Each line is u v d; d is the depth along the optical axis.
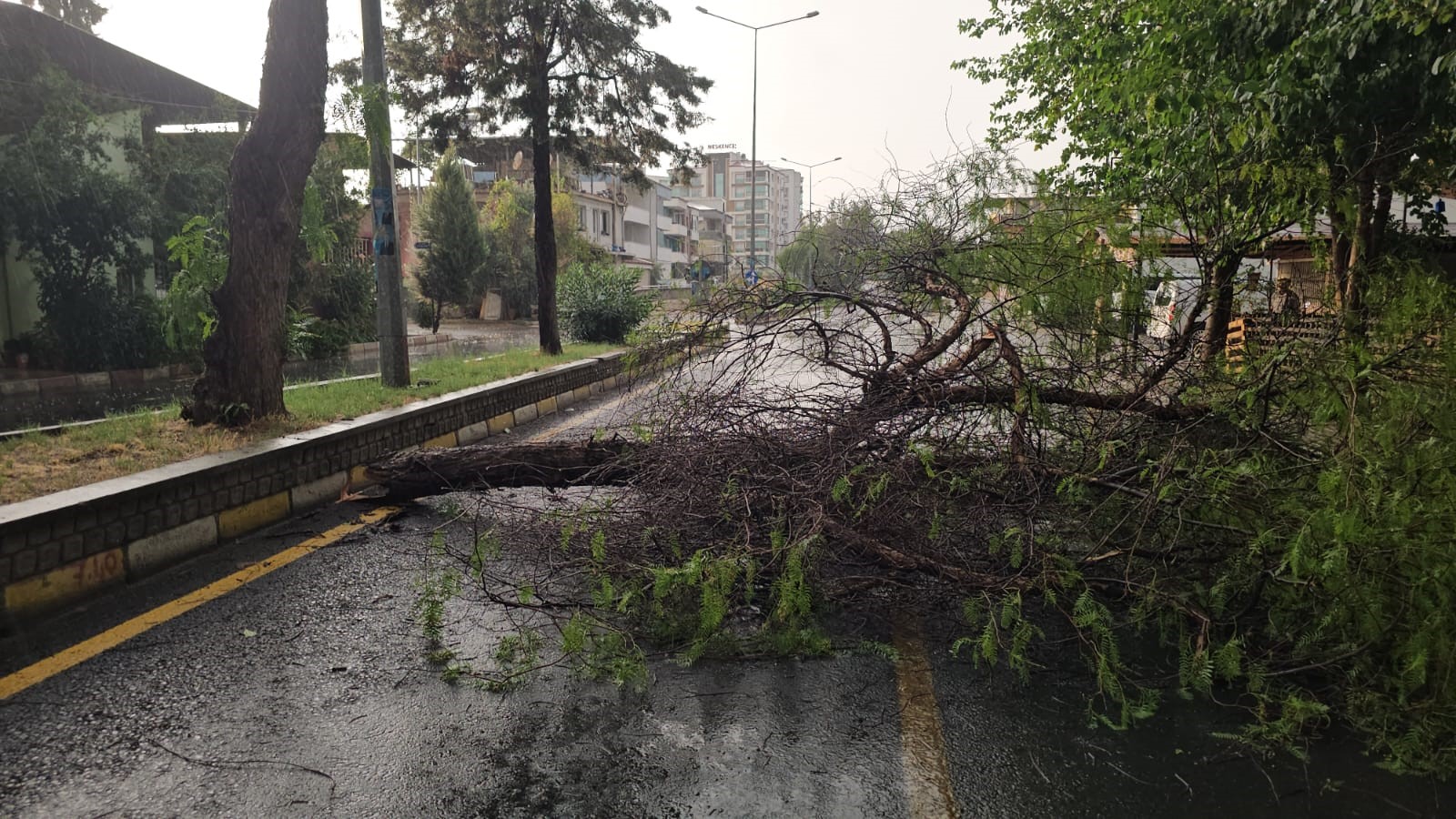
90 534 4.05
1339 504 3.08
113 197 13.27
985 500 3.97
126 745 2.73
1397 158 5.35
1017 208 5.07
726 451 4.18
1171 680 3.24
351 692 3.13
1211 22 5.57
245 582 4.29
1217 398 4.11
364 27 8.82
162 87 16.42
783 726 2.91
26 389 11.78
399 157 16.53
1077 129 8.38
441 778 2.58
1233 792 2.54
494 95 13.50
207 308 6.51
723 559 3.64
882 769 2.66
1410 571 2.92
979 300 4.59
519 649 3.47
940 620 3.83
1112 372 4.48
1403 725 2.79
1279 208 4.68
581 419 10.11
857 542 3.84
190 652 3.46
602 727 2.89
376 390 8.58
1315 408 3.72
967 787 2.56
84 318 13.45
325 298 18.11
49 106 12.83
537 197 14.08
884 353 4.65
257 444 5.48
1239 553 3.46
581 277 18.86
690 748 2.76
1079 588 3.64
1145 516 3.66
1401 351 3.66
